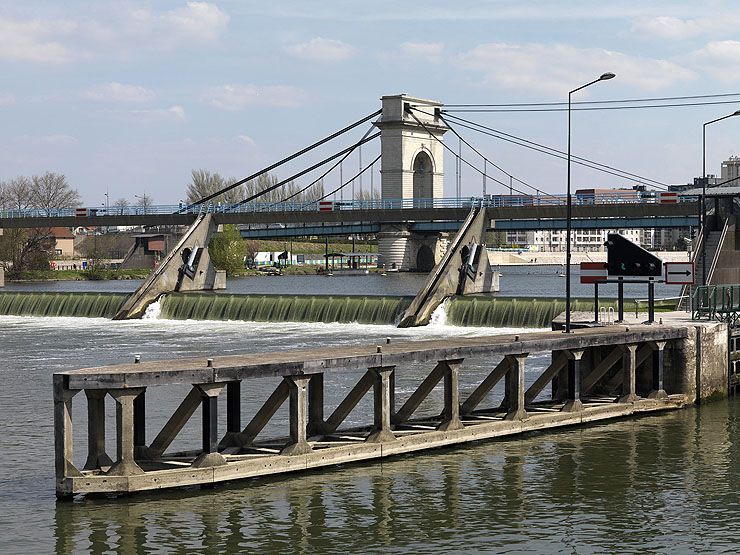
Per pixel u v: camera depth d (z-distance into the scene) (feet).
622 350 175.73
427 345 151.43
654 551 110.42
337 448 137.39
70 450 120.78
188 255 503.20
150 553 107.55
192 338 321.32
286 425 171.22
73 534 112.37
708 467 142.20
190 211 570.46
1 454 152.25
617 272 199.52
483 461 143.33
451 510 122.01
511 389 159.12
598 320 203.10
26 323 380.78
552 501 126.31
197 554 107.34
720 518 121.08
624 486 132.98
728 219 312.50
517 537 113.80
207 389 124.77
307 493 126.31
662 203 428.97
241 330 344.49
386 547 109.91
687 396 184.03
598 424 168.25
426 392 153.28
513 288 570.05
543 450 150.20
